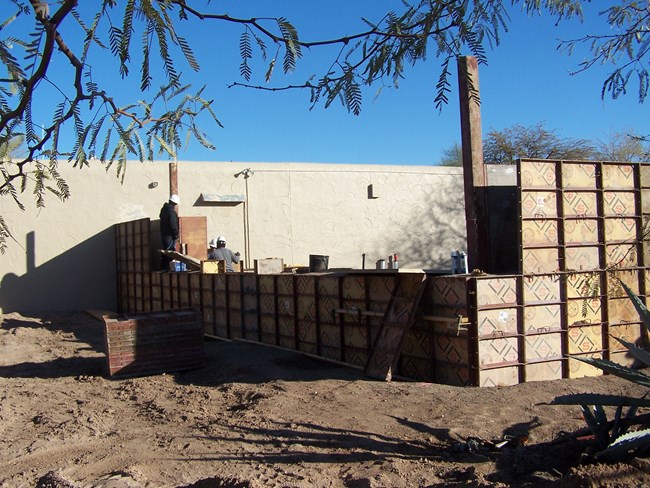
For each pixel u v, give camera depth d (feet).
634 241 32.99
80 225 75.36
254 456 21.67
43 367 41.47
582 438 20.01
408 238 92.07
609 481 14.78
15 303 72.43
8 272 72.33
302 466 20.30
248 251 83.05
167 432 25.53
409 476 18.74
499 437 22.34
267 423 25.54
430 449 21.50
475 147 32.42
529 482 17.04
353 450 21.68
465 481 17.52
